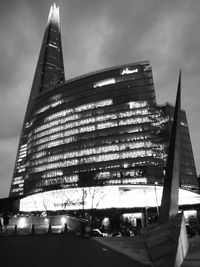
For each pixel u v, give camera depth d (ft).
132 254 46.75
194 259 37.19
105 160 421.18
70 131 470.80
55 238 76.28
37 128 531.91
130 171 401.29
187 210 324.80
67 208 345.31
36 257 45.27
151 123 421.59
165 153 408.67
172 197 59.11
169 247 36.32
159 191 327.26
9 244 62.75
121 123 433.48
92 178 353.72
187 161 446.60
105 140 433.07
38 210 376.89
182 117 479.41
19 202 409.69
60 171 455.63
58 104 508.12
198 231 106.73
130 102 439.63
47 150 490.08
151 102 433.48
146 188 329.93
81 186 339.77
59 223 129.18
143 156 404.16
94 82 478.18
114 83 462.19
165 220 58.44
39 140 515.50
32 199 388.57
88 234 76.48
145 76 452.35
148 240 55.67
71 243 63.67
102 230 152.76
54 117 504.84
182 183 419.74
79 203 337.52
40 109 542.98
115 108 445.78
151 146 408.05
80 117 469.57
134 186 330.75
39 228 125.29
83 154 441.27
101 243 62.64
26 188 517.96
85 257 44.62
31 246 59.21
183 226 41.96
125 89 450.71
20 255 47.39
